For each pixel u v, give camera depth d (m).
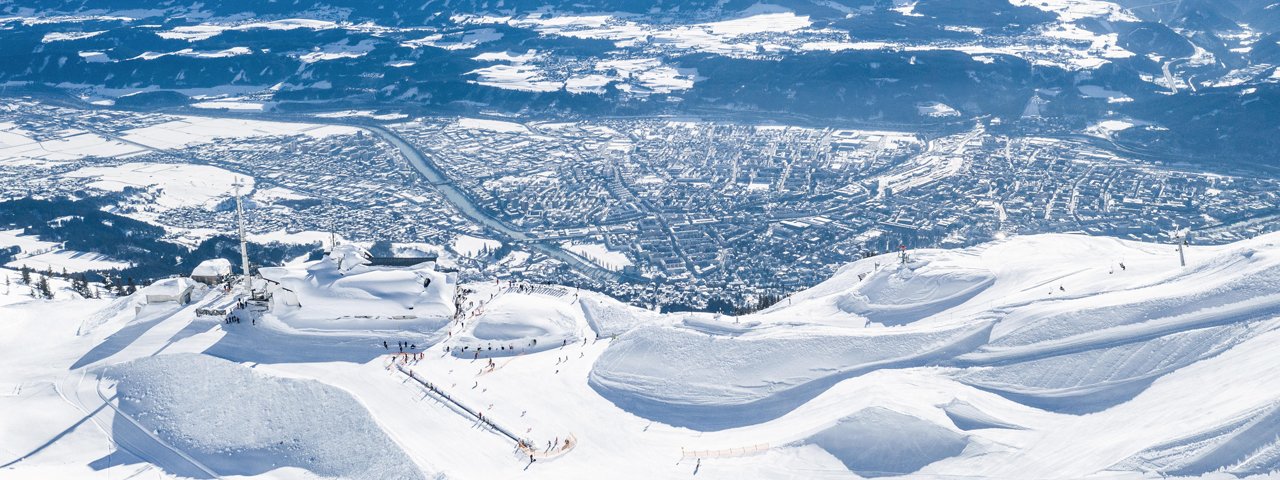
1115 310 170.12
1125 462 136.00
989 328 174.62
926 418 149.75
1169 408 146.00
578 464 151.12
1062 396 156.38
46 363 185.25
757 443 154.38
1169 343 159.75
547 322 199.25
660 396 171.50
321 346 191.25
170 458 157.00
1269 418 133.50
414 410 166.50
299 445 157.25
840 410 156.75
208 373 175.00
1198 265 184.50
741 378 173.00
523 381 177.62
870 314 198.25
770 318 196.50
